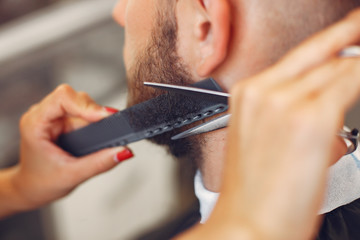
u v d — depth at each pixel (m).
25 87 1.23
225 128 0.61
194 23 0.55
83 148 0.88
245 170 0.35
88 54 1.31
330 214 0.67
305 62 0.36
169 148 0.70
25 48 1.26
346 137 0.57
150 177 1.31
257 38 0.52
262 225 0.34
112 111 0.81
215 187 0.67
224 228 0.36
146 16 0.61
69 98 0.85
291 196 0.33
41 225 1.27
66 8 1.38
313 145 0.32
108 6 1.39
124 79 1.27
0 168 1.20
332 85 0.33
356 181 0.65
